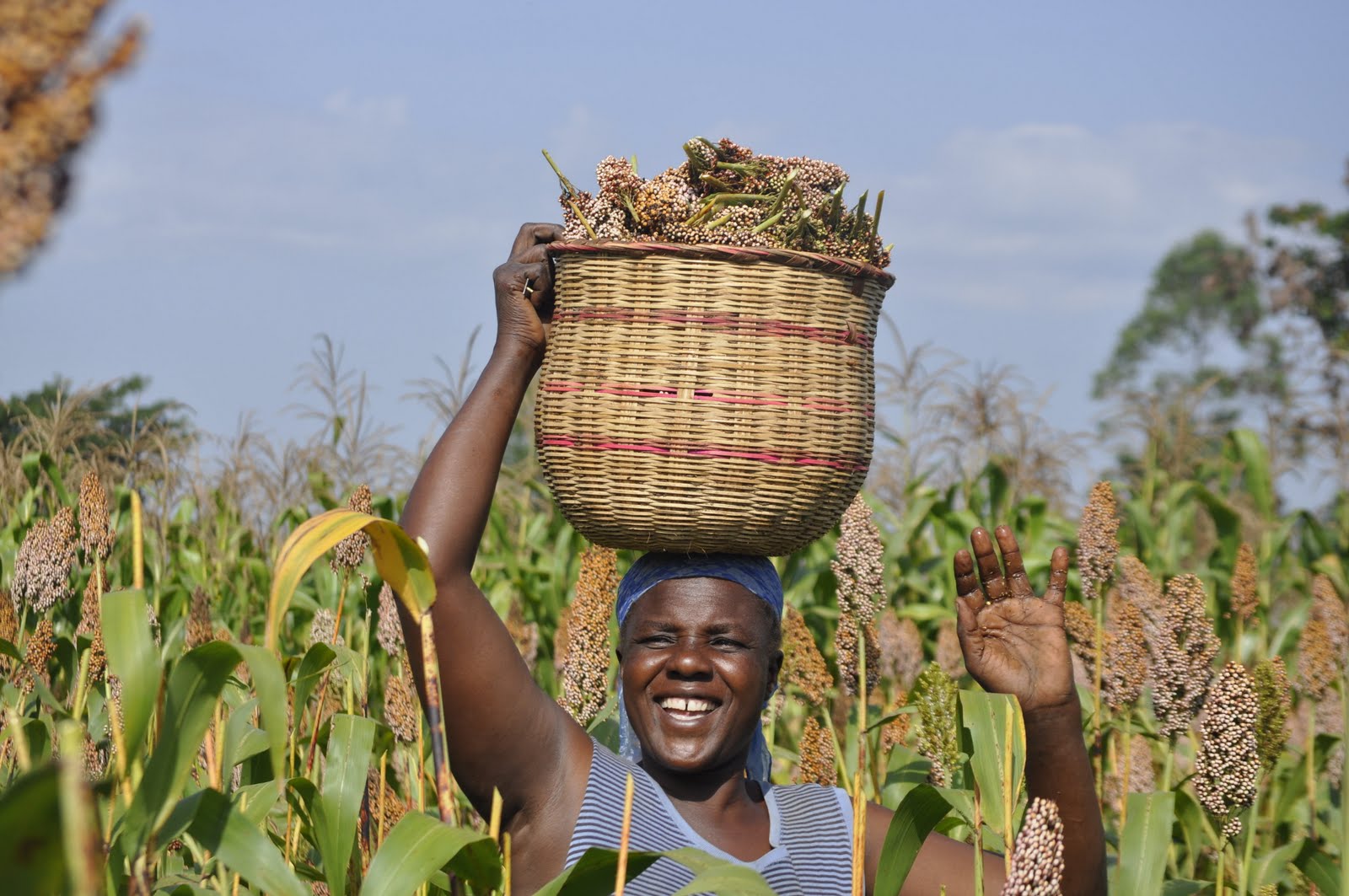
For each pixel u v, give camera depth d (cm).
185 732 196
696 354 304
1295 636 695
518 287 319
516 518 934
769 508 307
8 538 659
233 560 751
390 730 366
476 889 254
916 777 449
